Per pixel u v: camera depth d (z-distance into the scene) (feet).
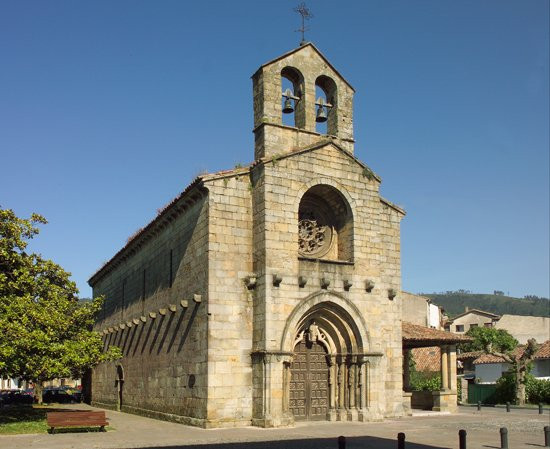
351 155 102.53
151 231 119.65
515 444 71.82
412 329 127.03
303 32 107.24
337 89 107.04
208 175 92.79
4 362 84.28
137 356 125.39
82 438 75.51
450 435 79.41
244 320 91.61
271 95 100.99
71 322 100.83
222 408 87.61
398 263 111.45
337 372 98.22
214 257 91.50
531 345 162.81
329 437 75.82
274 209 92.79
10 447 66.64
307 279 93.45
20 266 99.45
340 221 103.71
